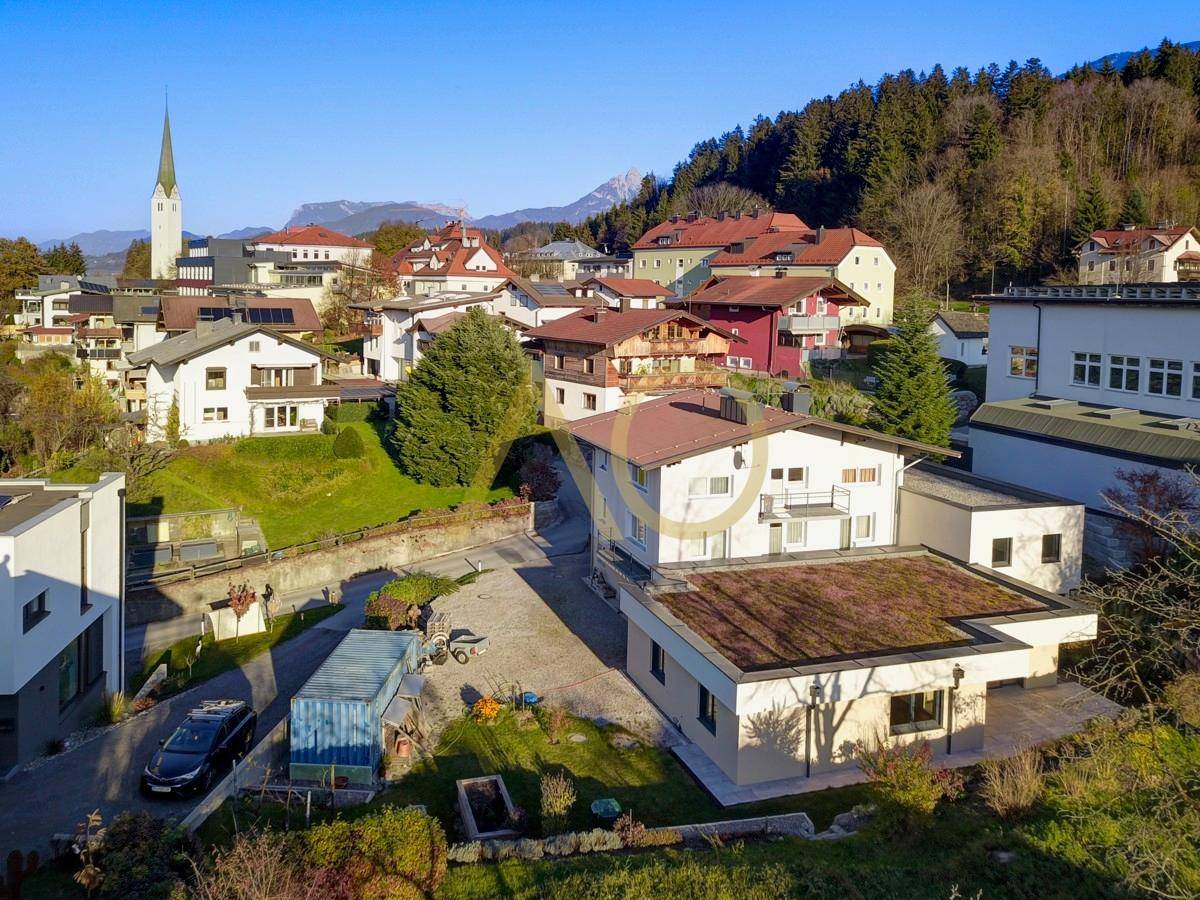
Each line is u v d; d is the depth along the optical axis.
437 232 121.25
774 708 17.67
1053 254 79.12
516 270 113.00
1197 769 16.72
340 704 18.75
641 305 67.06
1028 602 22.34
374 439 47.88
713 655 18.86
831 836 15.86
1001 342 43.22
